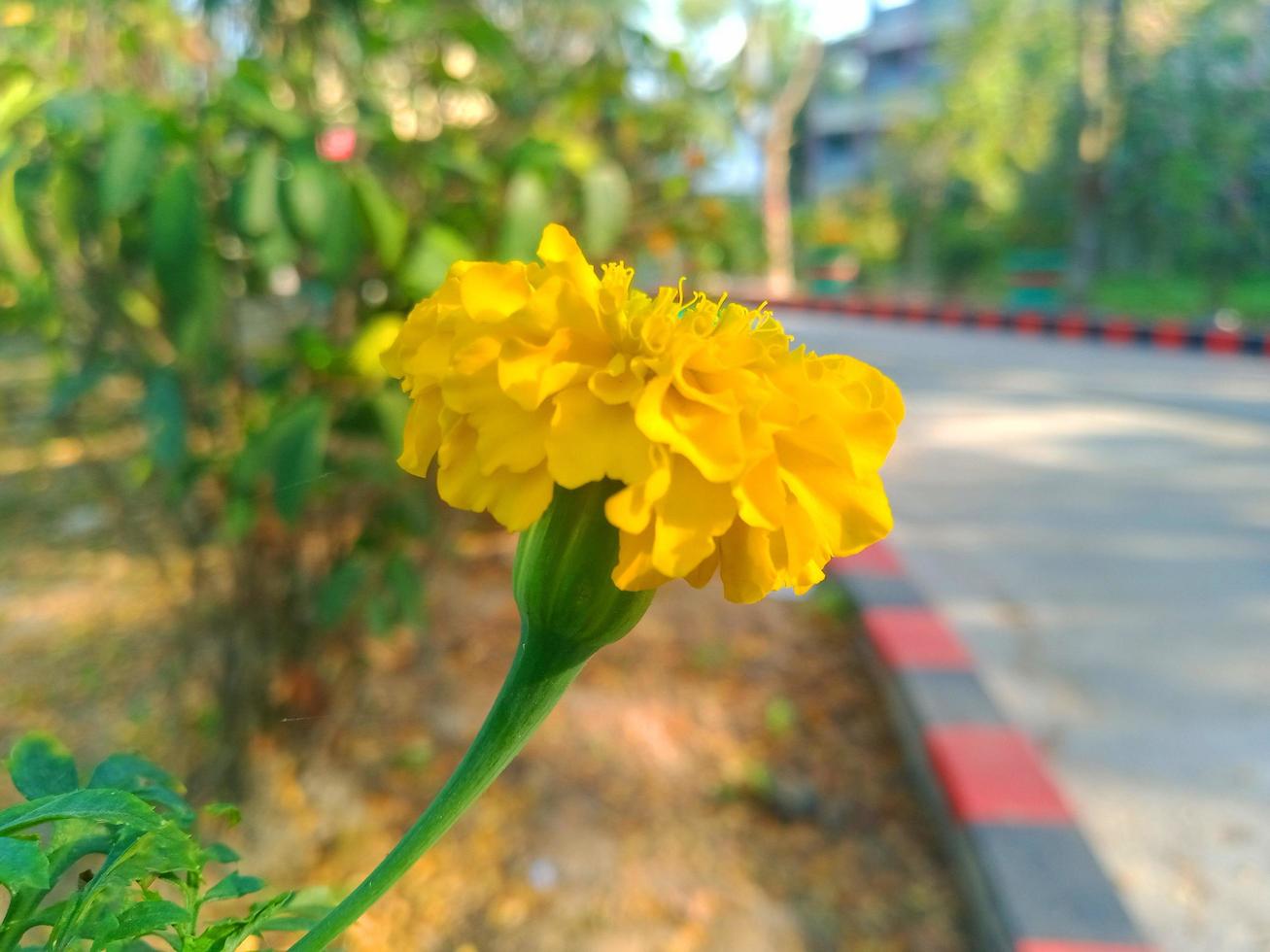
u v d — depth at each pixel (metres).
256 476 0.30
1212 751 0.45
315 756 0.37
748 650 0.51
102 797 0.10
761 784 0.39
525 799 0.37
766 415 0.11
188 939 0.11
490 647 0.48
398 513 0.36
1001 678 0.51
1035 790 0.36
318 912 0.15
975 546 0.69
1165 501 0.79
